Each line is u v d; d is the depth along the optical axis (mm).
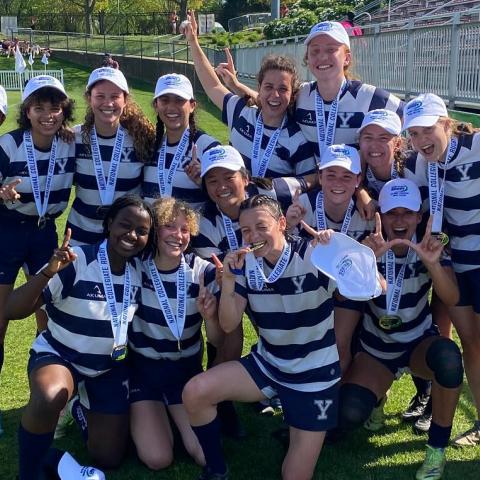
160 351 3896
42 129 4352
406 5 24062
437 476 3650
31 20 60656
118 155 4562
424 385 4234
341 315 4047
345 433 4086
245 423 4348
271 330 3609
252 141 4789
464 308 4055
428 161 3922
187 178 4508
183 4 58812
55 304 3570
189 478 3705
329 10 29453
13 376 4906
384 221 3873
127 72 37500
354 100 4590
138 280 3781
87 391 3795
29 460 3406
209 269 3863
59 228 8781
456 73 11133
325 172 3945
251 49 24844
